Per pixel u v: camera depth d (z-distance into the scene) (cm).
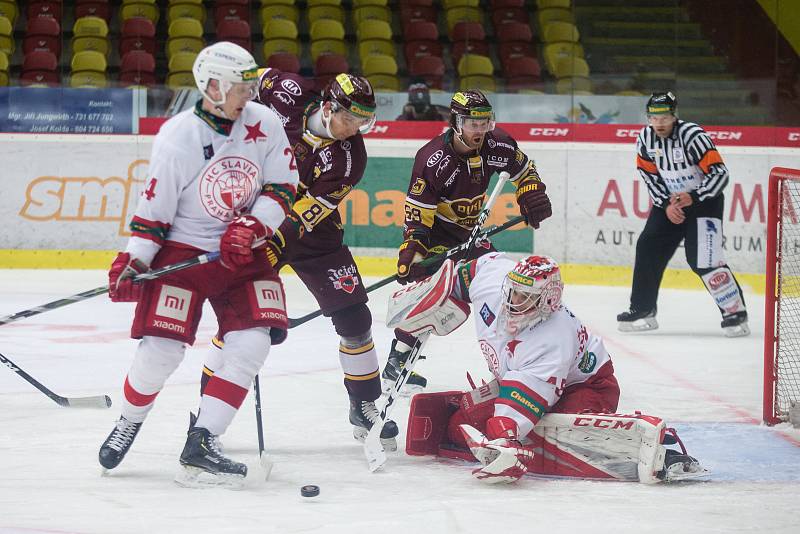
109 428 1336
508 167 1638
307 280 1323
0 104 3288
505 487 1066
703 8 3375
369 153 3250
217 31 3634
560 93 3447
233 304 1069
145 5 3566
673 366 1911
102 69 3453
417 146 3259
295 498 1012
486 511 963
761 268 3184
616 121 3381
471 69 3509
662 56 3397
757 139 3184
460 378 1756
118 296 1032
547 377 1087
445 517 940
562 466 1120
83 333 2161
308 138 1267
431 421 1202
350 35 3722
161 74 3434
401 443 1296
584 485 1081
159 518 927
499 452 1048
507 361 1116
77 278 3019
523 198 1650
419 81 3544
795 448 1281
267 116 1072
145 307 1044
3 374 1730
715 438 1335
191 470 1051
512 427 1069
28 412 1435
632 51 3412
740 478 1128
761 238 3177
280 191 1079
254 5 3762
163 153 1023
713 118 3384
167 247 1061
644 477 1076
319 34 3709
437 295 1161
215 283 1057
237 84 1012
